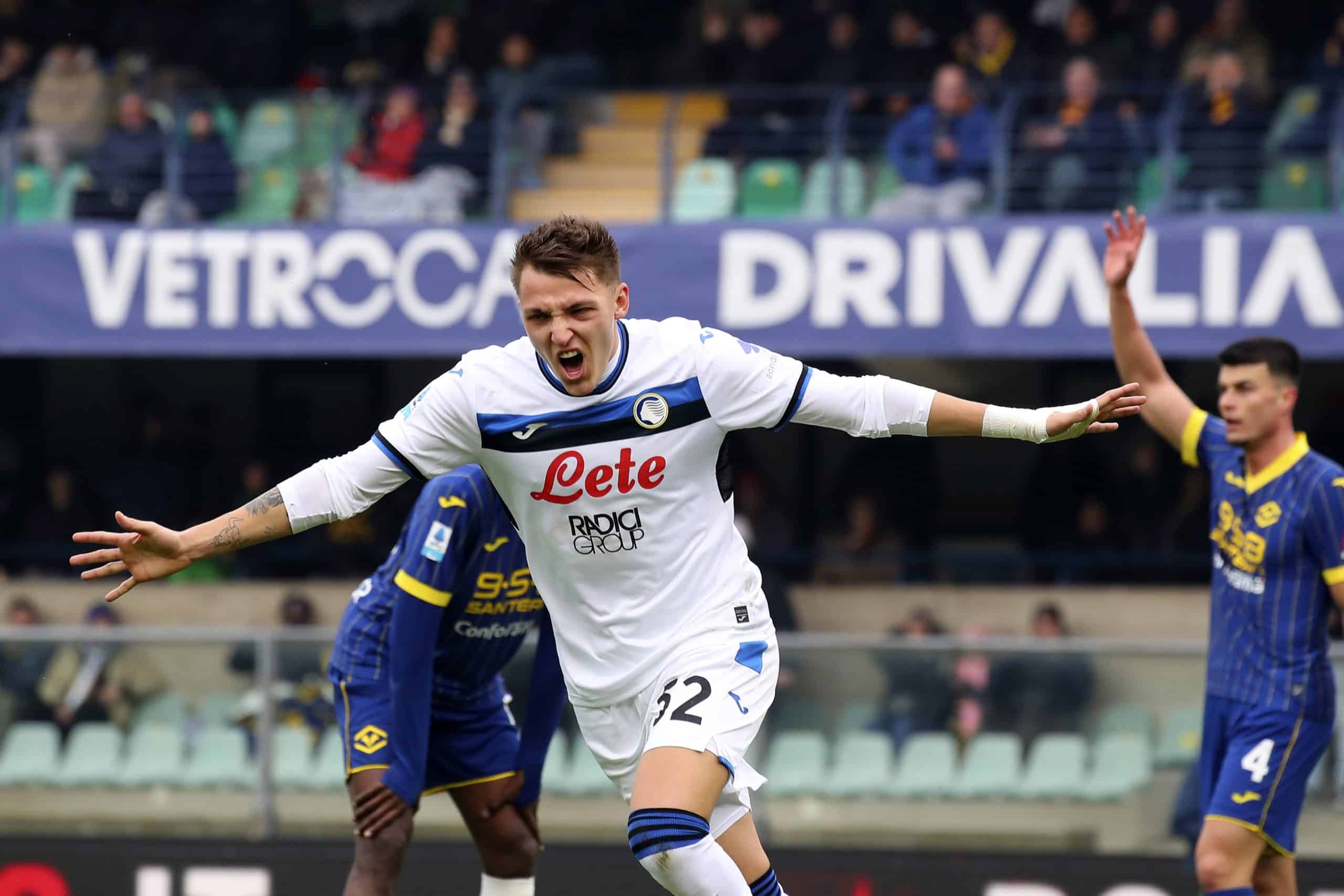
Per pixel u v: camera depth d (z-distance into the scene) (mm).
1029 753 24688
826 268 31969
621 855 24438
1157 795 24281
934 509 37906
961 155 33938
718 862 11297
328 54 41594
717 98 39594
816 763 25031
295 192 37312
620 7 42938
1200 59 35781
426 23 42156
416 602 15086
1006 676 24844
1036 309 31391
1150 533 35406
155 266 33156
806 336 31969
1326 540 16406
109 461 43781
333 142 34438
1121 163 33438
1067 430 11367
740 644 11969
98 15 42938
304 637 25469
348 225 32844
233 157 36594
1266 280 30609
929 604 34031
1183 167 33781
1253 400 16688
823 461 41844
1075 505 35688
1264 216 30797
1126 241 17734
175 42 42594
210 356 43719
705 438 11727
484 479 15234
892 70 37094
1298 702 16594
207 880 25141
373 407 43625
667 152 33625
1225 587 17203
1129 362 17844
